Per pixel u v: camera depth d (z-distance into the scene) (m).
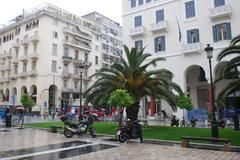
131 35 38.06
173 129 18.89
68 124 16.12
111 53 69.12
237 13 29.72
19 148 11.50
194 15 33.16
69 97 54.22
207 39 31.59
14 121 28.02
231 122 25.28
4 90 59.31
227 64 14.02
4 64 61.31
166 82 19.11
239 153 10.45
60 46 53.47
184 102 22.73
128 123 13.97
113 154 10.15
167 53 34.59
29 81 52.09
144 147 12.05
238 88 14.00
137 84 18.80
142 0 38.66
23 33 55.75
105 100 18.36
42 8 54.06
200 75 35.72
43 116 43.50
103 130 18.56
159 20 36.28
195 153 10.41
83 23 60.81
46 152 10.53
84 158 9.31
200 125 24.22
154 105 34.78
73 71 56.03
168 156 9.74
